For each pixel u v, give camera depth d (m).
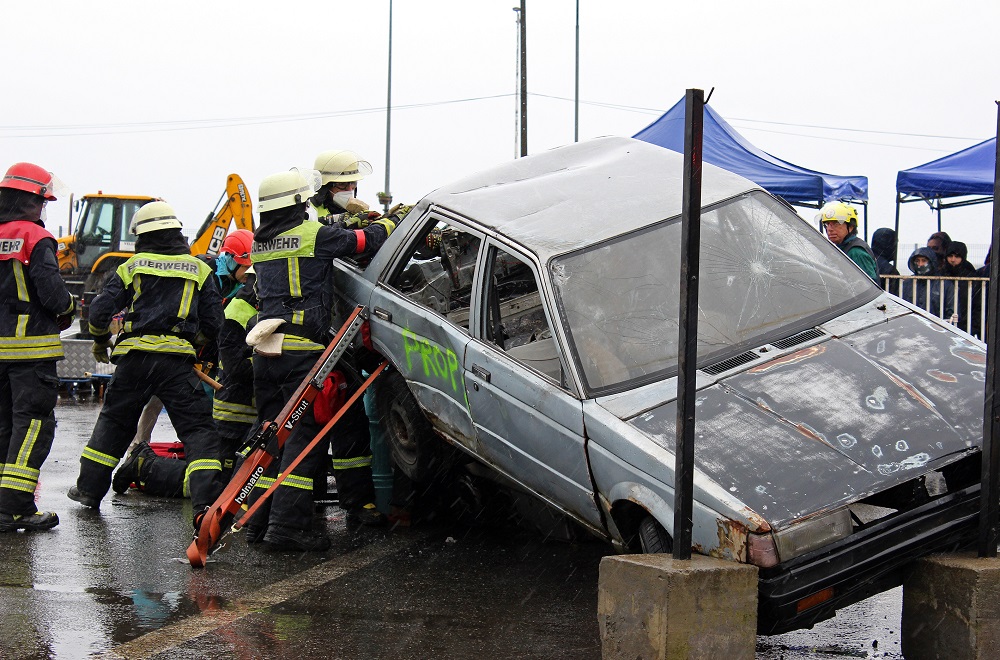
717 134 13.47
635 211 5.90
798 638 4.85
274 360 6.44
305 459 6.42
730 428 4.57
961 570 4.13
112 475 7.85
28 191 6.68
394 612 5.15
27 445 6.73
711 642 3.95
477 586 5.64
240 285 8.23
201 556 5.84
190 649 4.55
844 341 5.21
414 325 6.23
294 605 5.26
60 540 6.50
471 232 6.05
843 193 13.25
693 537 4.30
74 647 4.54
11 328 6.70
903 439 4.49
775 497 4.20
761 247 5.77
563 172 6.56
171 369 6.81
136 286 6.84
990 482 4.24
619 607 4.09
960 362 5.02
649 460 4.52
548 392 5.19
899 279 11.21
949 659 4.19
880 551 4.22
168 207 7.01
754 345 5.22
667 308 5.39
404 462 6.65
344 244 6.57
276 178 6.55
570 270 5.48
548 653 4.54
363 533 6.93
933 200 14.38
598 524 5.04
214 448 6.85
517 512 6.64
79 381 13.95
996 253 4.21
